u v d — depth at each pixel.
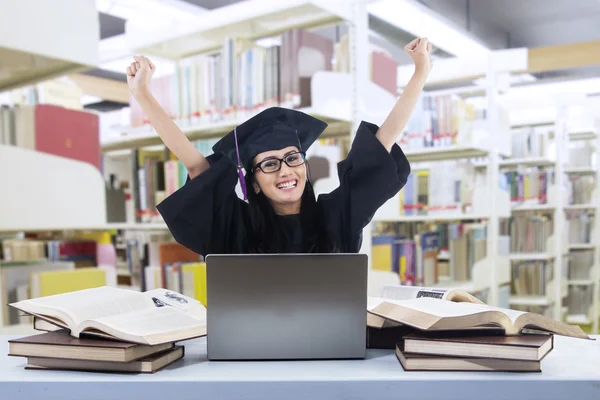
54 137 1.79
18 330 1.64
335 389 0.68
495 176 2.77
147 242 2.62
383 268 2.50
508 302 3.06
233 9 2.10
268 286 0.78
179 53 2.63
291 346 0.78
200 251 0.97
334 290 0.78
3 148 1.55
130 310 0.85
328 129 2.28
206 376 0.69
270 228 0.98
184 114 2.21
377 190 0.95
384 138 0.95
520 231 3.61
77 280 1.75
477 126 2.78
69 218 1.69
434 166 2.63
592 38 6.00
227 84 2.05
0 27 1.40
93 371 0.73
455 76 2.82
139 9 3.64
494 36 5.91
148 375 0.71
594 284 3.97
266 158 0.94
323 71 1.91
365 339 0.78
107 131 2.95
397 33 3.76
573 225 4.06
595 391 0.67
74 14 1.56
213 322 0.77
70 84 2.72
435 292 0.94
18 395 0.69
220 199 0.95
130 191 2.77
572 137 4.32
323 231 0.99
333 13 1.96
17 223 1.57
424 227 3.37
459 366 0.72
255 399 0.68
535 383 0.67
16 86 1.95
